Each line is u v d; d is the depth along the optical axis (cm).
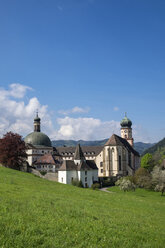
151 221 2656
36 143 14488
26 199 2616
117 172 13062
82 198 3697
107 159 13325
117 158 13188
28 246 1358
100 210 2717
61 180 10181
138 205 3888
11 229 1524
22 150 9856
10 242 1361
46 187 4500
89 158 15938
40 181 5706
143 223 2436
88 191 5019
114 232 1838
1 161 9588
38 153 14225
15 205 2203
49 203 2544
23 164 10075
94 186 9500
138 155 16238
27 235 1480
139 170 10444
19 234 1489
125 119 18212
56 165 12975
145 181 9475
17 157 9669
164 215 3331
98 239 1627
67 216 2073
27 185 4322
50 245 1407
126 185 8569
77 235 1611
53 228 1689
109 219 2261
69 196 3641
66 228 1712
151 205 4122
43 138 14750
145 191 9056
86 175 10419
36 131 15388
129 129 18175
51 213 2094
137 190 9256
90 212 2433
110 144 13362
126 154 13762
